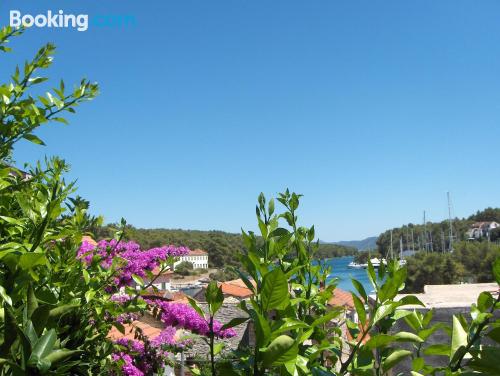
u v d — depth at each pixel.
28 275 1.86
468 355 1.75
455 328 1.64
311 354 1.71
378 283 1.80
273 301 1.44
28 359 1.21
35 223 2.29
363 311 1.70
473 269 77.19
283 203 2.30
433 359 3.69
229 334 4.58
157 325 5.58
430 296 5.10
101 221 3.33
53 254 2.95
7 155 3.14
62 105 3.19
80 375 2.73
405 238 174.25
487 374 1.38
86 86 3.28
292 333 1.81
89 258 3.72
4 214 2.55
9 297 1.77
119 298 3.95
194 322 4.47
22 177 3.20
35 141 3.03
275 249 1.80
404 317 1.99
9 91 2.99
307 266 2.21
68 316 2.78
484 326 1.56
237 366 1.56
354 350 1.68
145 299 4.38
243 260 1.68
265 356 1.37
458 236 178.38
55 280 2.71
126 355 4.18
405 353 1.66
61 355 1.25
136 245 4.17
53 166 3.21
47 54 3.20
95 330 3.38
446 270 77.44
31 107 3.02
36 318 1.34
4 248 2.00
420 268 80.25
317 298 2.16
